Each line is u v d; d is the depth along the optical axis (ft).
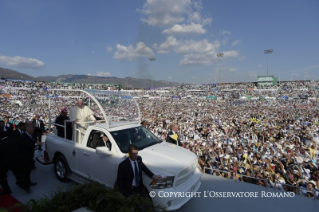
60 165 17.22
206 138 47.06
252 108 123.85
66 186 16.10
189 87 238.07
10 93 157.07
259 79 205.87
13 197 14.39
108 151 13.16
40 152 25.36
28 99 145.18
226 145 35.53
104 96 16.90
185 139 42.88
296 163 26.35
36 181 17.03
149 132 17.24
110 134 14.29
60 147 17.01
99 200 7.32
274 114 91.04
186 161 13.16
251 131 51.37
